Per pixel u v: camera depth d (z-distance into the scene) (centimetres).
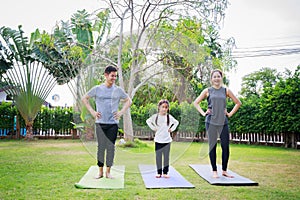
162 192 273
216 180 319
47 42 815
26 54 894
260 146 778
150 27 412
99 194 264
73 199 248
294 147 724
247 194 267
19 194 263
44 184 301
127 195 262
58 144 779
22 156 522
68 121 998
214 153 341
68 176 341
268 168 409
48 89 946
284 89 734
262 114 785
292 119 705
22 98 919
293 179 336
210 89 351
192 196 259
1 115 973
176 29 443
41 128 993
